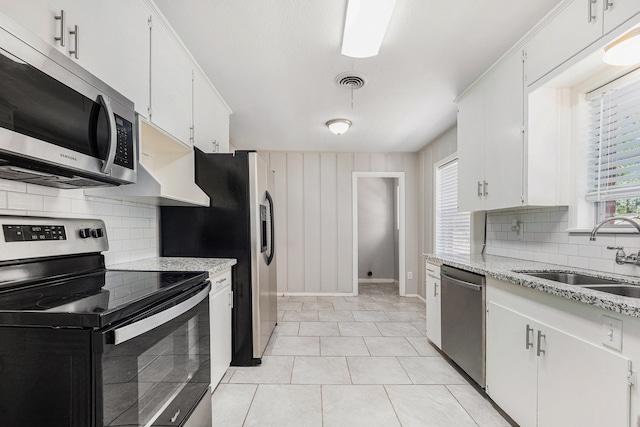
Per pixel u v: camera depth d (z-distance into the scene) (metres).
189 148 2.07
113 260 1.80
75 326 0.81
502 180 2.07
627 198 1.62
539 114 1.84
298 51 1.98
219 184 2.32
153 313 1.02
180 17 1.67
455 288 2.21
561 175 1.87
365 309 3.91
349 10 1.54
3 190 1.18
